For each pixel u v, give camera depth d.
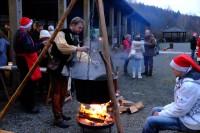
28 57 4.78
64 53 3.86
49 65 4.16
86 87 3.50
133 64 8.88
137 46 8.84
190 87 2.87
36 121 4.59
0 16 9.68
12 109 5.19
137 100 6.00
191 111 2.97
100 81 3.45
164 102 5.87
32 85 4.91
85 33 5.26
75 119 4.68
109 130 3.96
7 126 4.34
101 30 3.04
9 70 5.77
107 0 12.52
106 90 3.51
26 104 4.95
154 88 7.27
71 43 4.00
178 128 3.04
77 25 4.04
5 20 9.68
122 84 7.74
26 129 4.24
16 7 5.98
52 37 3.29
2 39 6.12
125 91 6.84
